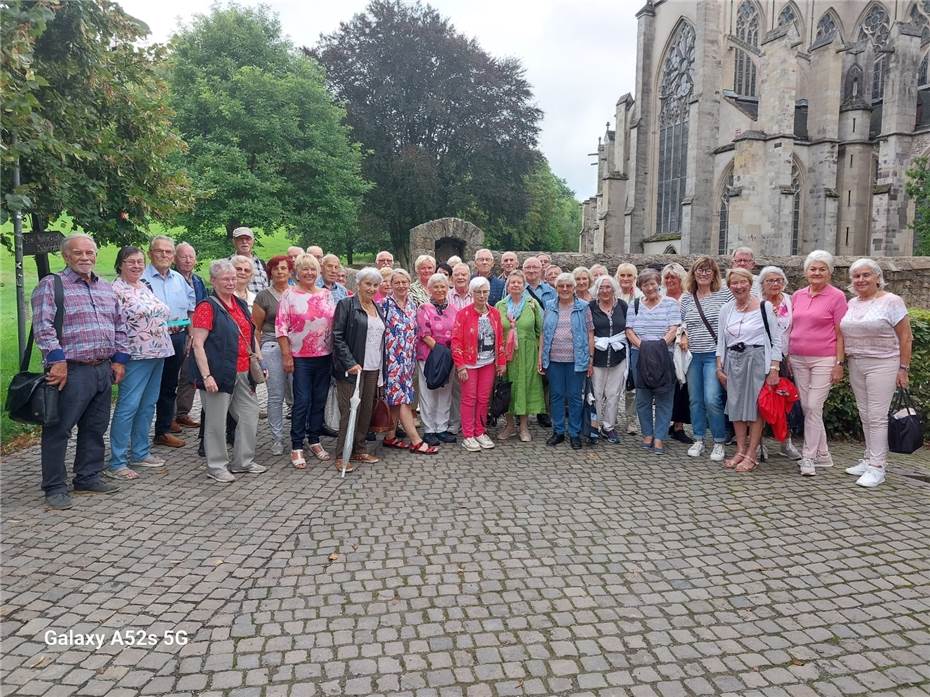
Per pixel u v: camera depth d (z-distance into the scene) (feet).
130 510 16.48
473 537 15.21
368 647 10.68
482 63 121.80
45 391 15.78
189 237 77.87
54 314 16.14
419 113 117.50
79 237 16.80
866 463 20.25
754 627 11.46
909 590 12.88
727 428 24.29
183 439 24.30
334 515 16.47
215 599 12.15
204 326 18.44
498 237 141.18
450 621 11.51
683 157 116.67
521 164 127.03
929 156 95.71
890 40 104.88
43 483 16.65
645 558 14.20
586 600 12.33
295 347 20.76
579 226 284.82
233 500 17.44
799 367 20.59
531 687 9.69
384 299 21.98
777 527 16.03
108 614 11.57
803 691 9.69
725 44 116.06
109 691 9.49
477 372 23.08
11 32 18.85
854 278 19.63
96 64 24.72
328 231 91.86
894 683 9.90
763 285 20.98
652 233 124.16
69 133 24.16
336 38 120.06
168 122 28.50
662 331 22.72
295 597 12.28
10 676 9.79
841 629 11.43
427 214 122.42
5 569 13.14
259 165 80.38
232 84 80.53
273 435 22.36
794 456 22.38
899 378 19.38
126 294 18.97
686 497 18.17
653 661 10.40
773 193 96.68
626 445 24.02
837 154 109.81
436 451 22.66
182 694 9.45
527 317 23.89
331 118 90.33
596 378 23.90
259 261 29.01
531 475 20.10
